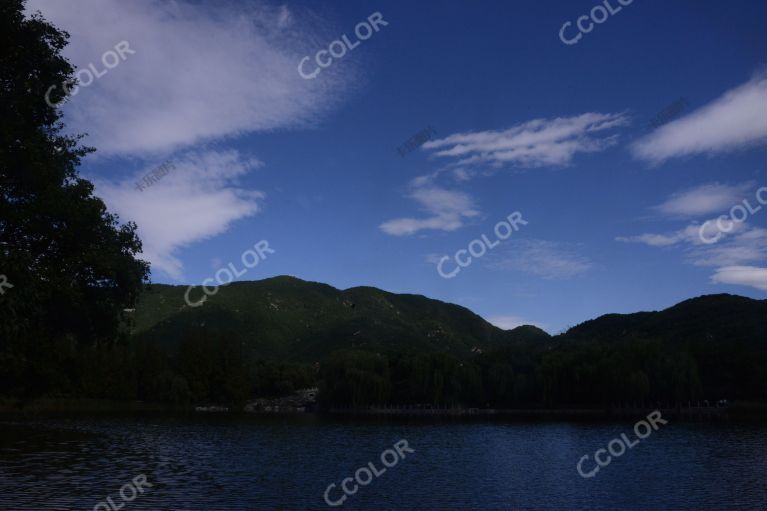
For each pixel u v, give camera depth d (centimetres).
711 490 5578
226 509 4762
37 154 3362
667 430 12056
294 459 7981
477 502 5072
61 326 4053
